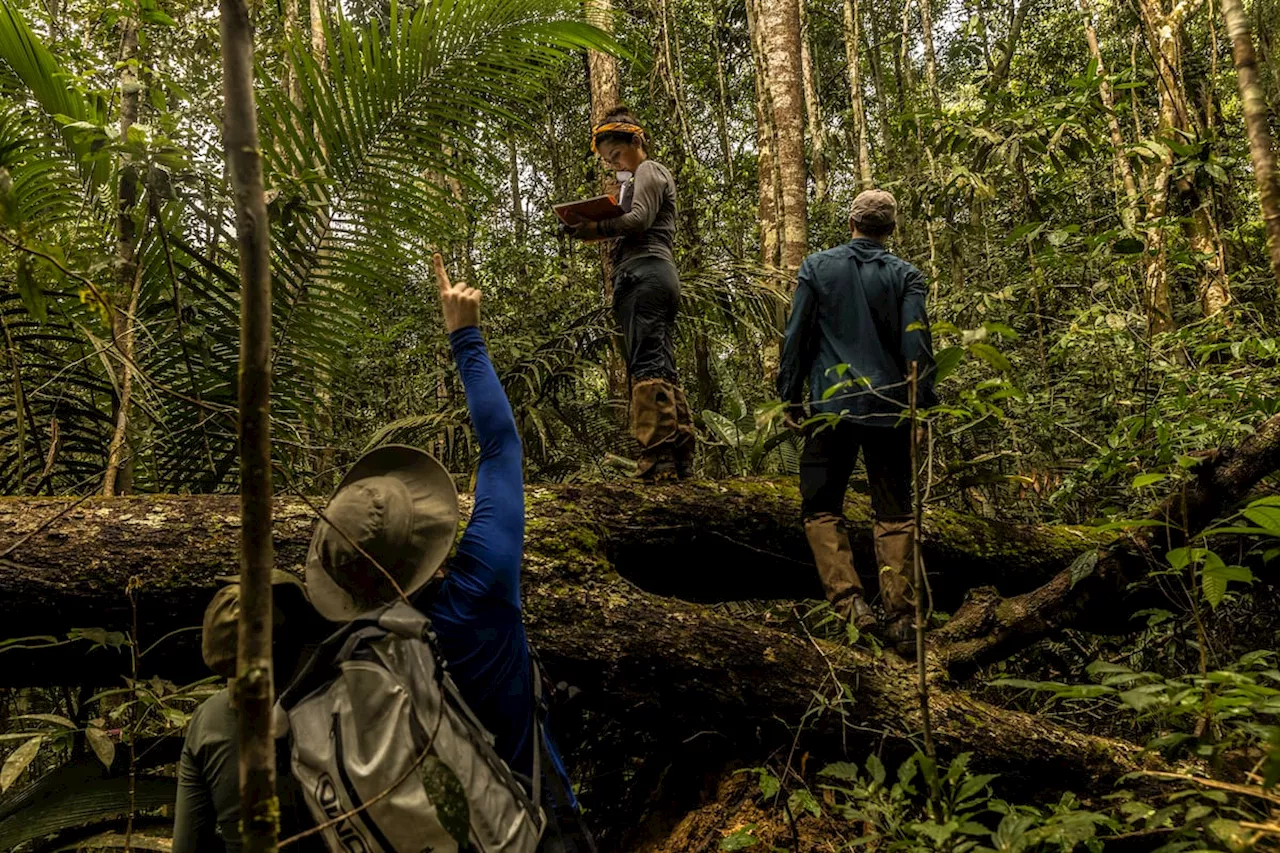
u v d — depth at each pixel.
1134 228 4.10
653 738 3.66
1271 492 3.77
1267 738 2.00
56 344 4.06
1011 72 8.97
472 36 4.10
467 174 4.35
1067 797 2.54
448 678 1.79
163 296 4.16
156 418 3.70
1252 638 4.03
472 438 4.37
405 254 4.30
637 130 4.06
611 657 3.22
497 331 6.38
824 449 3.54
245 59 1.33
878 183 6.26
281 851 1.74
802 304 3.58
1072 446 4.77
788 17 6.70
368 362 5.90
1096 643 4.20
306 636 1.97
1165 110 6.32
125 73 3.86
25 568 2.93
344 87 4.07
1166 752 3.08
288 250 4.05
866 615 3.40
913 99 11.13
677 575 3.97
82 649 3.08
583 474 4.88
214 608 1.94
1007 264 6.19
